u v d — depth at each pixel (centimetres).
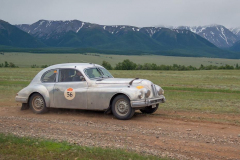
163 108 1102
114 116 918
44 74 995
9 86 2180
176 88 2147
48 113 985
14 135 661
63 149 556
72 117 916
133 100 843
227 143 621
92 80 919
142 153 548
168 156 535
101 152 536
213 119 875
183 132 712
